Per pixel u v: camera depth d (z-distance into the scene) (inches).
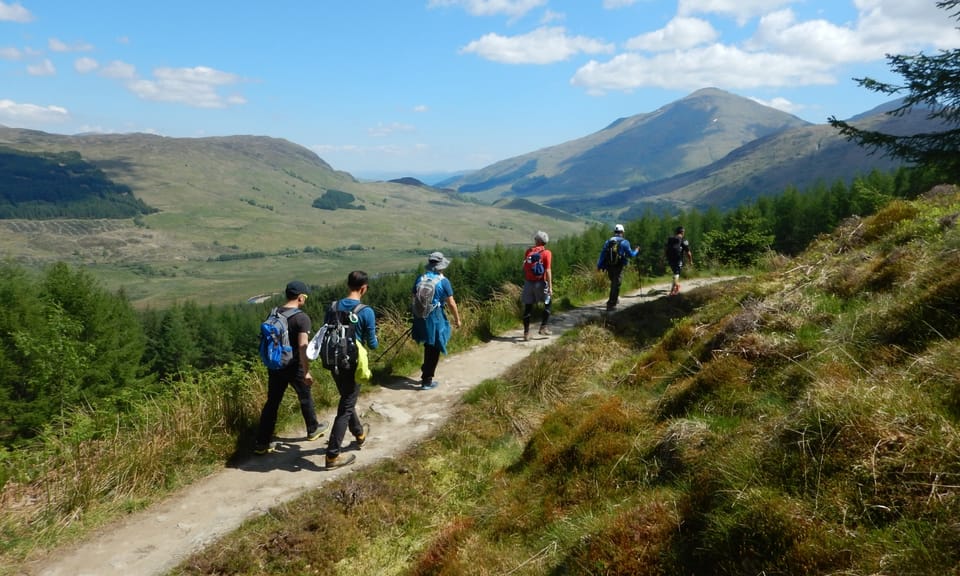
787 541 98.2
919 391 118.6
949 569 77.4
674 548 118.0
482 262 2920.8
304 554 177.5
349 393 237.0
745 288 327.9
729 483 119.0
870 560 86.1
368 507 200.8
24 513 188.4
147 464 212.8
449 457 239.8
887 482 98.0
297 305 243.3
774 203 2832.2
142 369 1850.4
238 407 261.4
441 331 313.1
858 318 179.0
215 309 4119.1
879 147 536.7
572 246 3304.6
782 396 160.1
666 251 542.0
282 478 222.7
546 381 303.6
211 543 178.7
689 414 177.9
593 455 180.2
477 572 147.7
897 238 253.8
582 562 128.2
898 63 514.0
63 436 229.1
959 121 497.7
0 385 1107.9
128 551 174.6
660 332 402.9
